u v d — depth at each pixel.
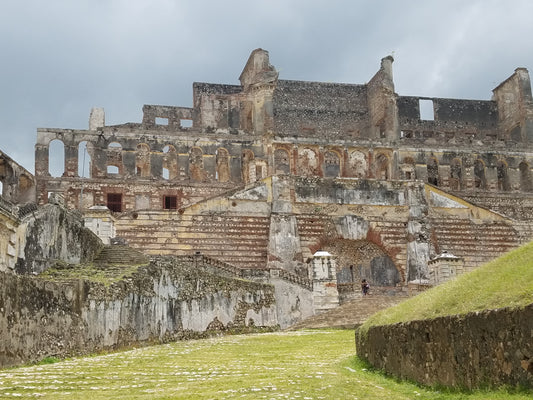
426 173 62.19
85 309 21.62
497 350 10.05
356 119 72.81
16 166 49.66
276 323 35.53
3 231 24.41
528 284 10.35
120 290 24.11
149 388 14.17
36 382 14.47
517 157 64.44
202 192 56.12
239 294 33.25
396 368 14.17
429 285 41.59
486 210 53.22
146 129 57.59
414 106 73.69
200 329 29.95
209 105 67.81
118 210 54.19
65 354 19.95
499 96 75.19
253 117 65.38
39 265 26.91
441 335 11.82
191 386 14.35
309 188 50.28
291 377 15.33
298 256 48.16
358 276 50.09
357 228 50.16
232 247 48.09
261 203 49.62
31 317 18.14
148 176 56.59
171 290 28.25
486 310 10.41
